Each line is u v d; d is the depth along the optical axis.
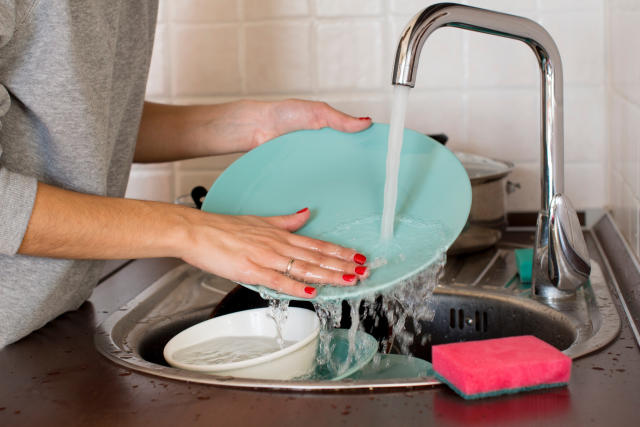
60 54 0.73
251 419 0.61
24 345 0.83
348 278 0.75
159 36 1.40
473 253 1.20
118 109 0.91
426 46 1.36
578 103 1.35
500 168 1.17
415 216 0.85
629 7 1.11
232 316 0.90
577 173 1.37
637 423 0.57
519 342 0.67
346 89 1.39
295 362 0.77
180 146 1.09
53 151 0.78
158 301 1.03
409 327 1.02
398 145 0.79
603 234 1.22
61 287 0.85
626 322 0.81
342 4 1.36
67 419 0.63
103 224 0.74
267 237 0.80
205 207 0.92
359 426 0.58
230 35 1.39
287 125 1.04
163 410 0.64
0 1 0.66
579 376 0.66
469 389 0.62
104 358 0.78
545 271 0.94
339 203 0.91
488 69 1.36
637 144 1.03
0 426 0.62
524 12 1.33
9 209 0.69
